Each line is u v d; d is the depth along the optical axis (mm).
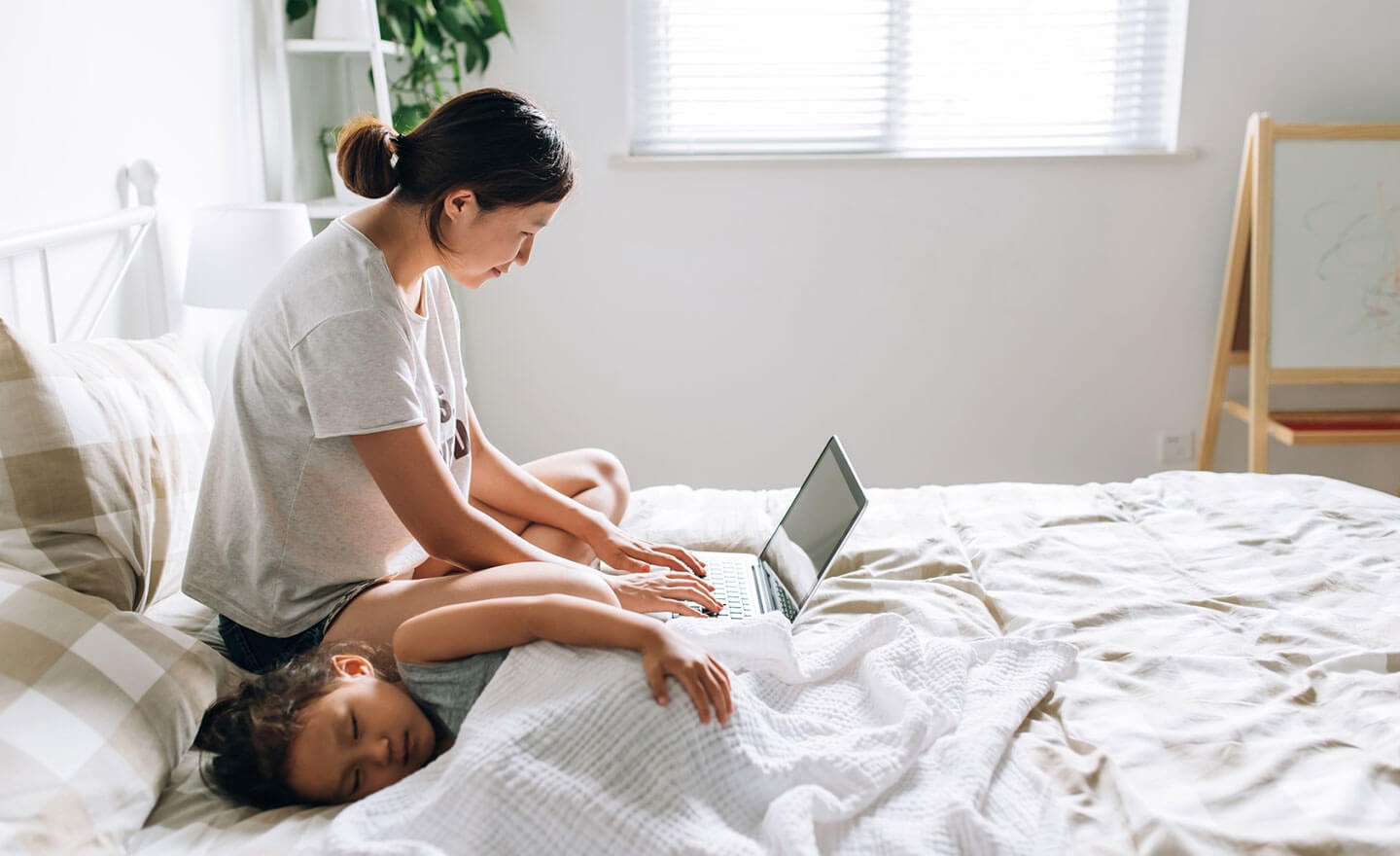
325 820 1104
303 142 2754
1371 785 1101
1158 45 3012
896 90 3045
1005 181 3027
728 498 2049
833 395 3172
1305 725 1235
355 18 2482
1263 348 2877
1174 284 3096
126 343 1638
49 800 1016
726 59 3027
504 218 1336
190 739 1237
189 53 2238
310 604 1402
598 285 3107
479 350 3158
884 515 1954
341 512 1399
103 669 1190
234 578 1426
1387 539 1757
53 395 1390
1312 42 2949
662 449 3221
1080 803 1109
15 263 1716
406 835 1014
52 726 1090
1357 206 2850
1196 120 2996
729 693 1152
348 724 1148
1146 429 3195
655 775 1070
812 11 3000
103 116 1949
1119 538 1826
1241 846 1001
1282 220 2857
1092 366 3150
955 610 1549
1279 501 1945
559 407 3195
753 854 981
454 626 1234
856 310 3113
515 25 2949
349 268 1322
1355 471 3197
